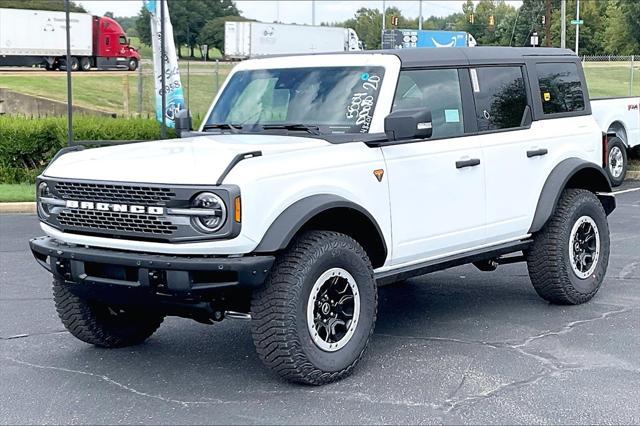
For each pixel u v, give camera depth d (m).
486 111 7.12
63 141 18.73
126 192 5.41
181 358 6.45
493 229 7.07
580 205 7.65
